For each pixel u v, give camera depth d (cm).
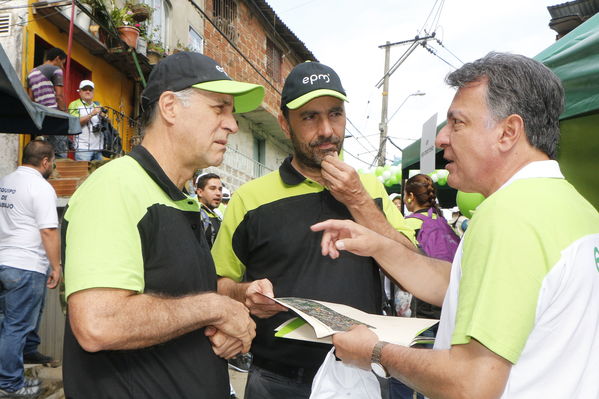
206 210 503
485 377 98
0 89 319
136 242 127
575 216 107
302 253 200
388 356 120
